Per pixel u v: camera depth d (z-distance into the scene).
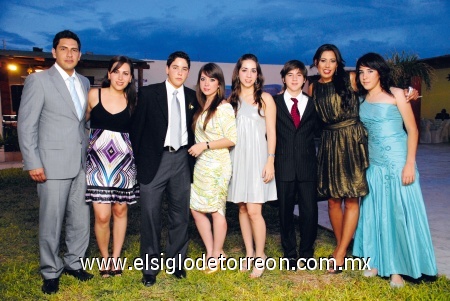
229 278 3.45
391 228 3.27
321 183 3.53
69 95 3.16
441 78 17.25
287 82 3.45
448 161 10.45
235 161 3.45
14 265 3.72
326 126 3.48
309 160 3.52
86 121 3.43
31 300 3.09
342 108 3.33
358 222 3.51
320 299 3.02
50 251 3.21
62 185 3.17
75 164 3.20
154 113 3.20
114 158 3.26
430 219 5.08
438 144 15.00
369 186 3.36
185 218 3.42
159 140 3.21
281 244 4.00
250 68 3.34
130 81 3.29
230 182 3.52
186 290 3.23
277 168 3.52
